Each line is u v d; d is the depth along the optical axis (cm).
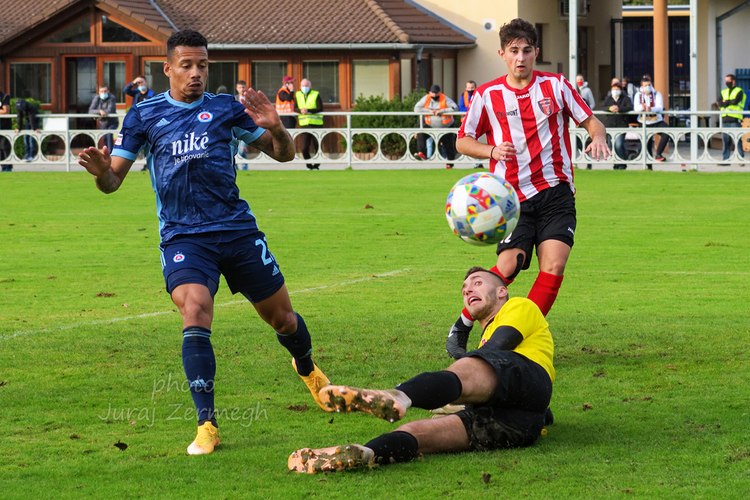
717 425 1002
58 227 2881
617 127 4909
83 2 6147
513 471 861
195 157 1015
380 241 2566
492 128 1334
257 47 6112
